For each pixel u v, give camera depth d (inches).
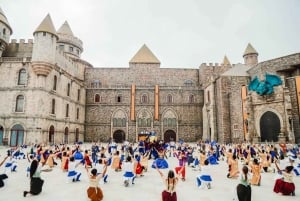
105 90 2267.5
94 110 2233.0
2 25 1755.7
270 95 1414.9
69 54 2417.6
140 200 357.1
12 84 1480.1
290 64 1535.4
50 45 1535.4
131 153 773.3
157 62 2484.0
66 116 1801.2
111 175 572.1
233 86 1801.2
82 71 2358.5
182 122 2218.3
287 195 388.8
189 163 746.8
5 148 1280.8
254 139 1438.2
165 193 296.8
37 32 1517.0
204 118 2172.7
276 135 1373.0
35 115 1421.0
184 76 2487.7
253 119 1496.1
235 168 539.5
